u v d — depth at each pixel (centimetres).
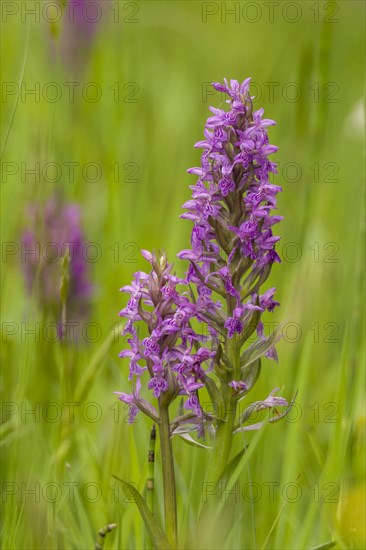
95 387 582
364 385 501
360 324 520
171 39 1209
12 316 654
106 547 428
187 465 509
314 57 590
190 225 751
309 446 548
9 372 598
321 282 643
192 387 336
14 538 423
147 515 334
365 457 470
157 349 338
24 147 780
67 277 511
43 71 927
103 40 927
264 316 617
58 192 625
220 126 339
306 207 599
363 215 515
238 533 424
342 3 1002
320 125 597
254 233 336
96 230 769
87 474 502
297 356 566
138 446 529
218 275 347
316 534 483
